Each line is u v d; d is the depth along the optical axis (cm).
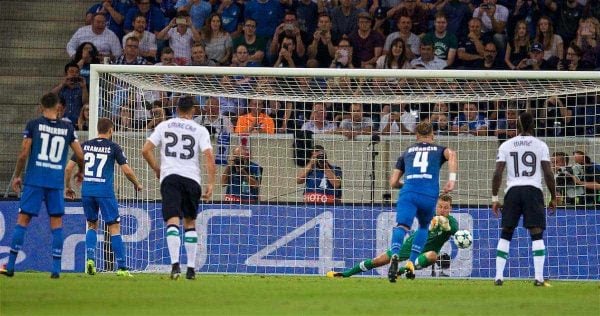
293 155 6112
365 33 7438
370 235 5975
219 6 7638
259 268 5966
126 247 5909
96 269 5700
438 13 7419
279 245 5978
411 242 5103
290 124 6462
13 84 7625
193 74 5612
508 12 7506
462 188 6181
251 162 6106
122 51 7538
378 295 3647
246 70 5606
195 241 4341
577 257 5962
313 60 7394
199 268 5962
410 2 7538
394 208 5972
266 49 7506
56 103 4422
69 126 4441
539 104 6512
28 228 5919
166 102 6475
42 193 4403
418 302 3341
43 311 2908
